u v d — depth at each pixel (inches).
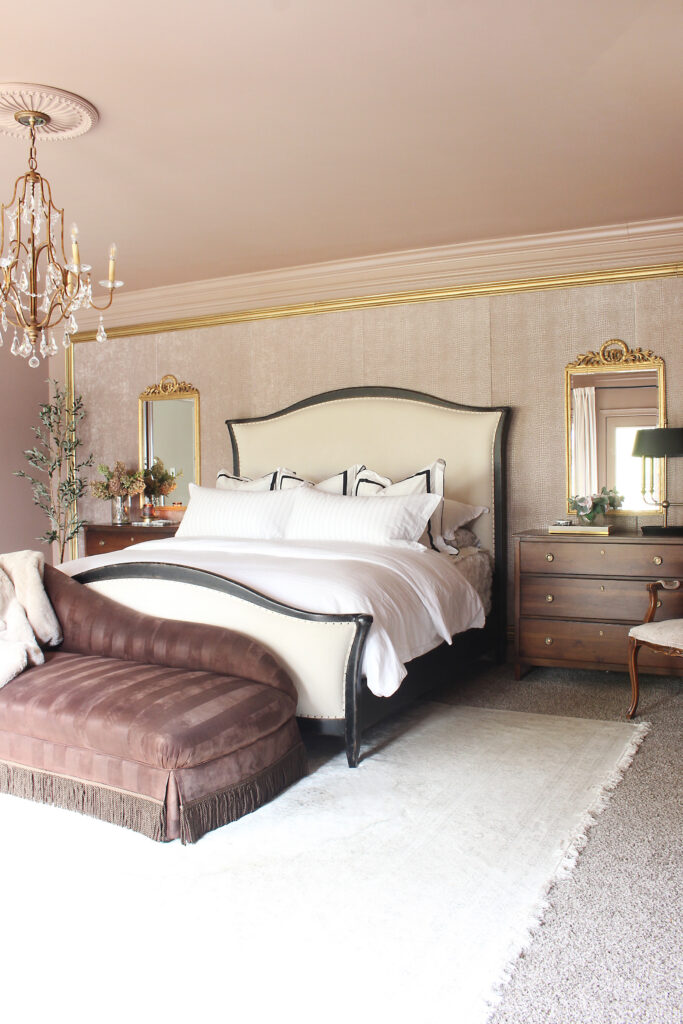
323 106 122.9
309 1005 64.6
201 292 228.5
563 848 92.6
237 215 172.4
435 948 72.6
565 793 108.7
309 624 119.7
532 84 117.1
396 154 141.6
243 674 116.3
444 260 198.8
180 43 104.7
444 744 129.3
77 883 85.8
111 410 247.0
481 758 122.5
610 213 174.2
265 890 83.8
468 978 67.9
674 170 150.8
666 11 98.6
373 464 204.4
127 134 131.5
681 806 103.9
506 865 88.7
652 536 163.9
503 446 192.1
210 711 101.0
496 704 153.9
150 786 95.5
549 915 78.0
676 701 154.9
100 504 250.2
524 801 106.2
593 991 65.9
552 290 190.1
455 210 171.5
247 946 73.4
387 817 101.6
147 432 241.1
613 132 133.9
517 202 167.0
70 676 113.7
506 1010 63.6
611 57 109.7
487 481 192.4
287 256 204.1
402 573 139.9
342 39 104.3
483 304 196.7
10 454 243.3
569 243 186.5
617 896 81.6
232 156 141.1
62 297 136.4
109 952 72.7
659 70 113.4
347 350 212.1
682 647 130.9
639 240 181.3
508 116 127.5
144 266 211.5
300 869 88.4
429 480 182.1
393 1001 64.9
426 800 106.7
